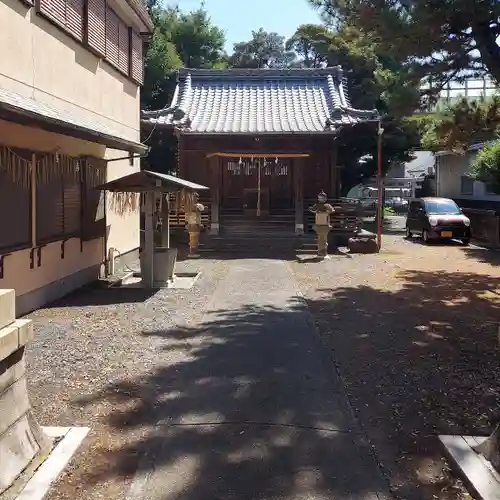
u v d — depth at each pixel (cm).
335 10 933
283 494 343
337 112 1905
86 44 1045
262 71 2261
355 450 404
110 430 434
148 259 1065
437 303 941
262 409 476
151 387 527
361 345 678
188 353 638
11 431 350
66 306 895
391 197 4694
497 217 1959
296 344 679
